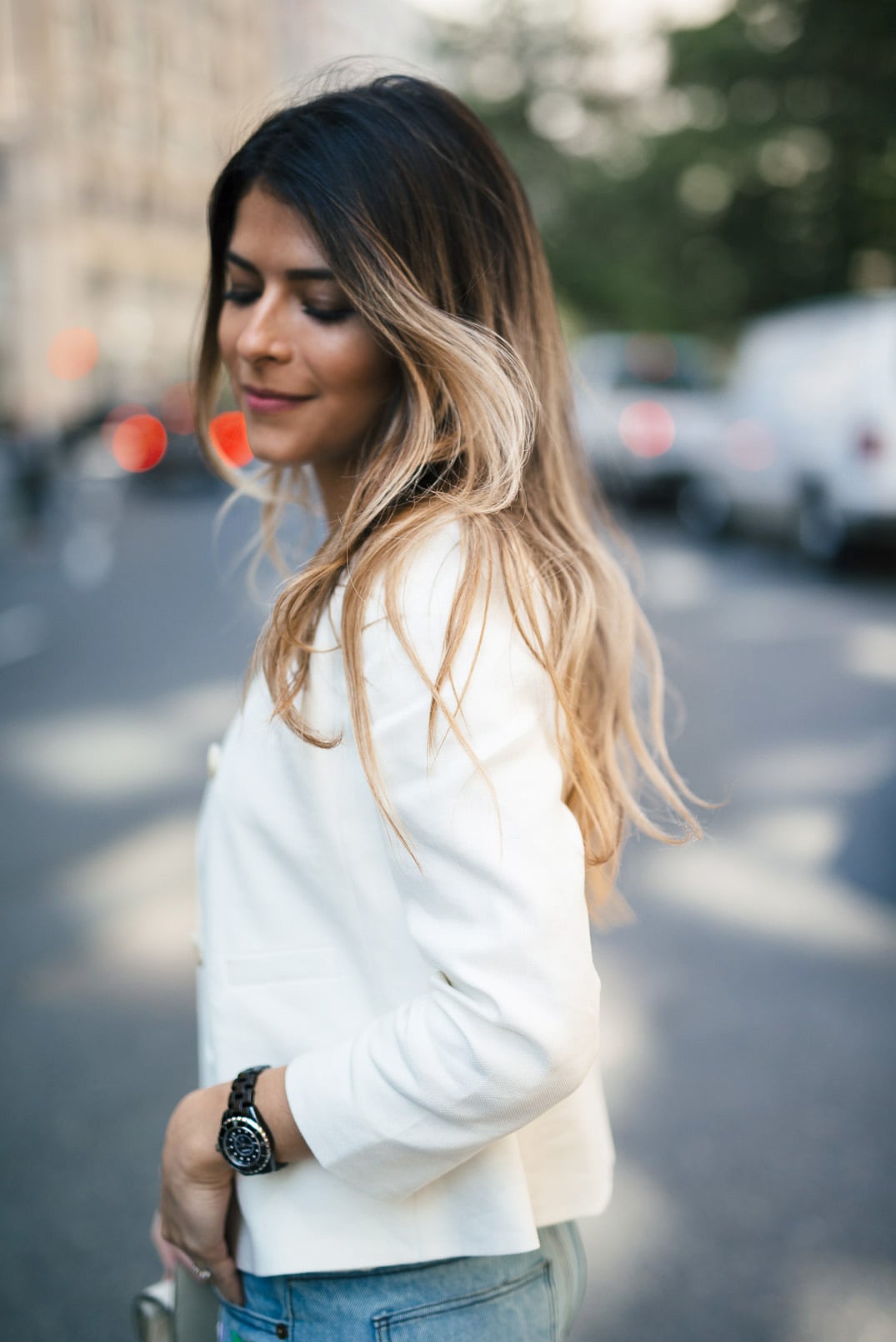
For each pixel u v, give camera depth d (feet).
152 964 9.76
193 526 39.32
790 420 28.19
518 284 3.11
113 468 46.60
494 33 77.15
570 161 76.43
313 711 2.59
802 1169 7.23
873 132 52.13
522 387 2.92
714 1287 6.34
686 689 17.70
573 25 75.87
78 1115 7.89
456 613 2.37
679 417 35.94
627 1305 6.23
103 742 15.79
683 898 10.80
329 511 3.18
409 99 2.91
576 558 3.00
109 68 102.58
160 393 56.70
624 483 33.60
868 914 10.40
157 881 11.30
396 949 2.58
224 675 19.33
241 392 3.07
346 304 2.86
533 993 2.26
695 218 64.54
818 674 18.58
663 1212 6.91
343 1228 2.70
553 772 2.43
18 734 16.22
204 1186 2.77
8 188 95.86
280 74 127.03
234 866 2.77
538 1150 2.95
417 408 2.77
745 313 66.33
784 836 12.09
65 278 98.53
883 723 16.05
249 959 2.73
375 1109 2.41
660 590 25.71
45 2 94.02
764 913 10.46
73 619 24.34
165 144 110.52
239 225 2.93
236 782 2.80
